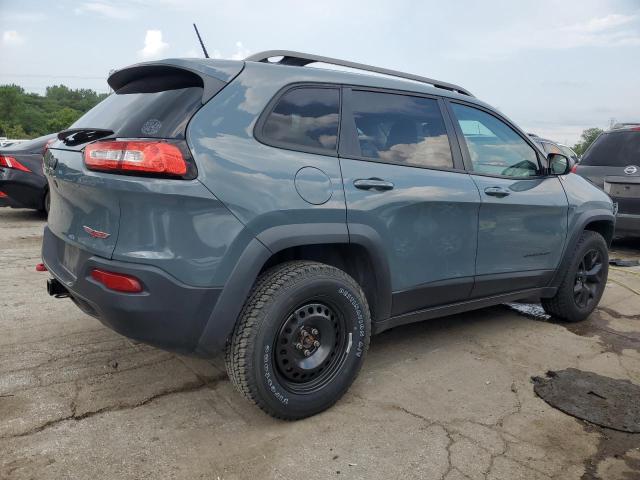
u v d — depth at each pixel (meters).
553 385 3.30
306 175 2.70
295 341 2.72
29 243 6.82
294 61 3.08
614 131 7.39
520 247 3.87
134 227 2.37
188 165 2.38
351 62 3.21
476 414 2.94
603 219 4.54
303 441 2.61
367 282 3.08
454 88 3.79
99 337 3.72
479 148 3.70
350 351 2.91
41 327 3.87
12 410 2.75
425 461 2.49
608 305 5.09
